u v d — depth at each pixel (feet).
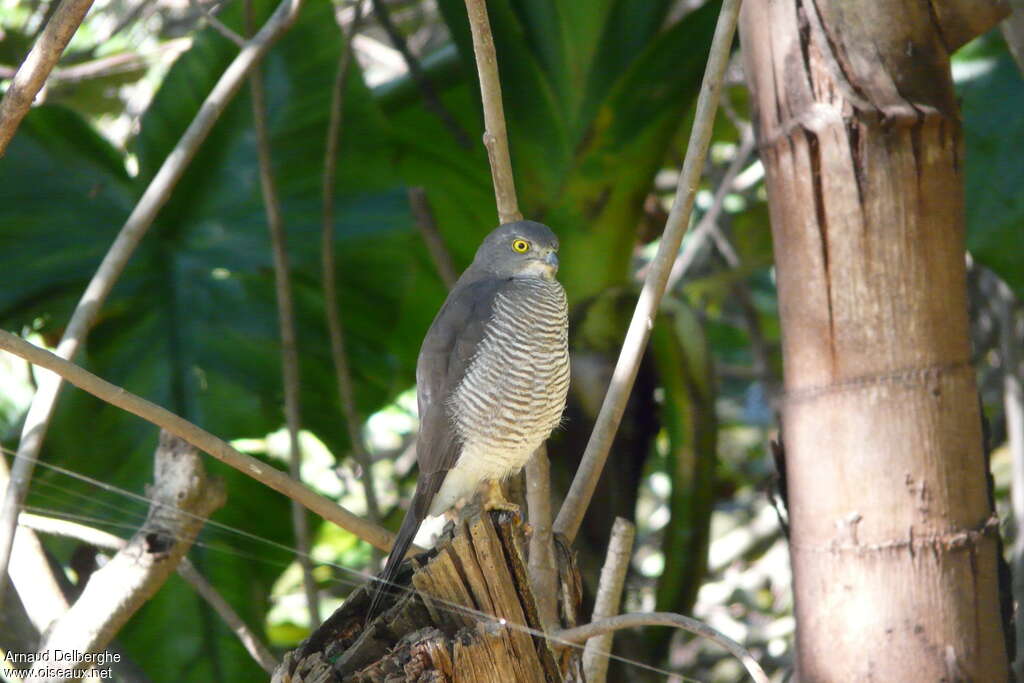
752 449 55.21
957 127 23.34
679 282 47.50
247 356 37.22
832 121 23.07
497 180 22.24
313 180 38.29
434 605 18.92
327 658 19.29
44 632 24.54
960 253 23.25
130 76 50.83
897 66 23.36
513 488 31.19
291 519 36.19
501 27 33.24
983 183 35.86
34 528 26.32
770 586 50.26
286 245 37.78
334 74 38.60
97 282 25.68
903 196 22.82
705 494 33.94
